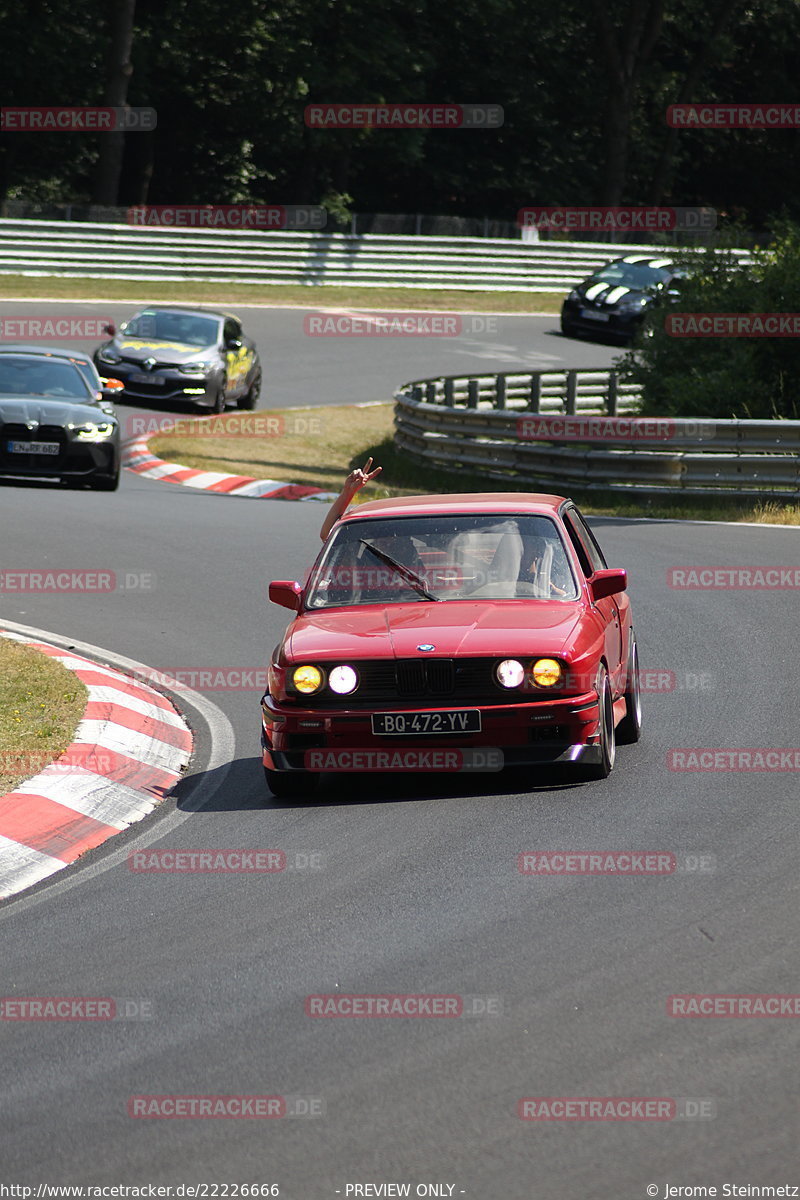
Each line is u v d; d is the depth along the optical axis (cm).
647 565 5381
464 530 3206
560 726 2834
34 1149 1557
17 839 2656
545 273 16212
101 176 16625
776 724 3316
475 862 2458
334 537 3247
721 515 6725
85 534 5931
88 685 3688
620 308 13338
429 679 2844
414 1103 1623
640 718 3381
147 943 2167
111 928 2241
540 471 7631
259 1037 1816
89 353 10738
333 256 15125
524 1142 1528
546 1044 1758
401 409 9100
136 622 4556
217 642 4322
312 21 18638
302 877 2434
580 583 3102
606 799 2805
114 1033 1845
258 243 14725
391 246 15475
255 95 18550
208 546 5772
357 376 11644
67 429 6844
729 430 6994
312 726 2852
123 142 16812
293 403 10588
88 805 2873
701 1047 1731
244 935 2178
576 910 2212
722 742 3192
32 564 5350
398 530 3222
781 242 8662
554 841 2553
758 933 2091
